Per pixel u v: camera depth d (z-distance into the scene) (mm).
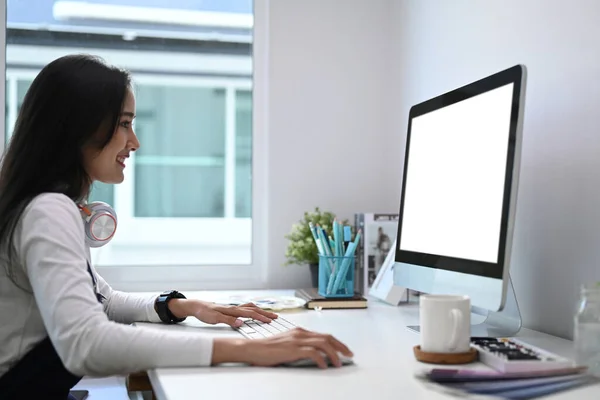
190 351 977
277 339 1008
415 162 1503
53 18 2174
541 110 1380
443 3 1839
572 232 1274
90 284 1020
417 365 1000
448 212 1313
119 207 2201
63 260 999
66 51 2182
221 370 964
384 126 2252
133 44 2225
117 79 1198
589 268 1225
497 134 1164
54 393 1125
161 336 987
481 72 1630
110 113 1186
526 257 1429
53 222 1028
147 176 2221
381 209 2248
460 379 900
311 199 2199
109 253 2191
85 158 1204
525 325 1430
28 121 1155
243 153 2268
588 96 1231
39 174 1138
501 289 1093
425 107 1475
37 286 992
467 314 1010
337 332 1323
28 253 1017
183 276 2209
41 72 1182
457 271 1250
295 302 1699
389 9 2250
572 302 1271
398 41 2182
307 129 2199
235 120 2264
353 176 2227
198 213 2248
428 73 1942
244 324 1313
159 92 2236
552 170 1340
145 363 967
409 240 1490
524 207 1439
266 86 2209
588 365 936
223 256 2256
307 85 2201
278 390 857
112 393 1672
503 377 905
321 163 2207
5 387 1082
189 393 843
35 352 1095
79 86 1157
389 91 2244
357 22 2234
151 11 2232
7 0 2135
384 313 1607
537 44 1393
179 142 2242
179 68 2246
